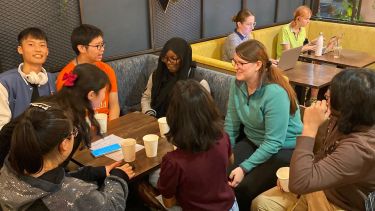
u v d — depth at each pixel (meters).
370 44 4.64
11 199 1.07
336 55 3.94
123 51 3.34
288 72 3.36
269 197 1.76
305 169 1.28
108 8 3.10
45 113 1.10
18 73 2.19
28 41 2.17
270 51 4.77
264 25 4.79
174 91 1.36
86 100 1.64
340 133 1.36
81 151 1.81
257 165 2.03
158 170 1.78
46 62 2.84
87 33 2.45
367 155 1.21
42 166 1.09
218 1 4.06
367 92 1.21
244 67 1.99
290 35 4.48
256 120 2.10
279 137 2.02
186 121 1.31
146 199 1.83
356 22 4.91
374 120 1.24
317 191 1.37
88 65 1.73
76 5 2.89
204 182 1.39
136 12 3.32
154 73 2.83
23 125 1.06
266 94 2.01
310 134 1.35
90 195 1.17
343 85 1.25
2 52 2.60
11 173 1.11
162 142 1.92
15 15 2.59
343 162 1.23
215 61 3.15
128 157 1.71
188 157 1.36
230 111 2.29
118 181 1.41
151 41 3.51
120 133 2.03
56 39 2.86
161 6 3.48
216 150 1.40
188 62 2.71
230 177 1.95
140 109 3.09
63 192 1.12
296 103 2.10
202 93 1.34
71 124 1.16
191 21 3.85
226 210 1.49
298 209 1.65
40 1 2.69
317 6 5.36
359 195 1.35
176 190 1.44
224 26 4.26
